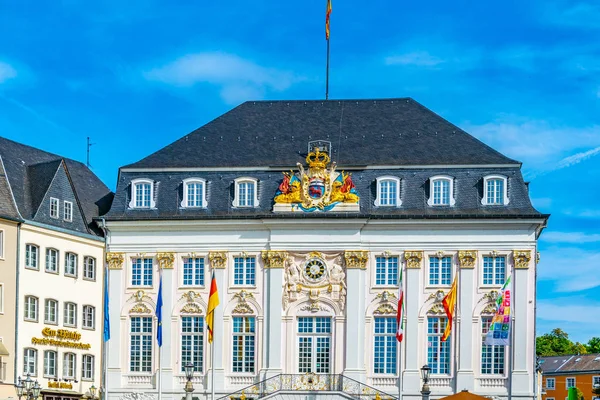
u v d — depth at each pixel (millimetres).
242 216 84188
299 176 84812
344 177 84312
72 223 85438
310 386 82062
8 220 79938
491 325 78500
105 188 92938
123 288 85438
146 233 85625
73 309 84438
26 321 80375
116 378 84438
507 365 81750
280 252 83875
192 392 80250
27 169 86250
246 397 82312
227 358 83750
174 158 87312
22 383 70875
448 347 82625
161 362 83938
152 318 84938
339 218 83250
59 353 82750
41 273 82000
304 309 83625
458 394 66188
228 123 90250
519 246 82500
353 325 82875
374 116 90062
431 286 82938
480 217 82438
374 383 82750
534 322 81688
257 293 84125
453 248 83062
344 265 83625
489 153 85438
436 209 83500
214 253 84562
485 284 82625
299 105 91625
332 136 88312
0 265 79062
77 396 83875
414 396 81812
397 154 86062
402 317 82750
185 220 84625
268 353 83250
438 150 86125
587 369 154000
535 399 81312
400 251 83438
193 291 84625
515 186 83688
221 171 86250
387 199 84188
